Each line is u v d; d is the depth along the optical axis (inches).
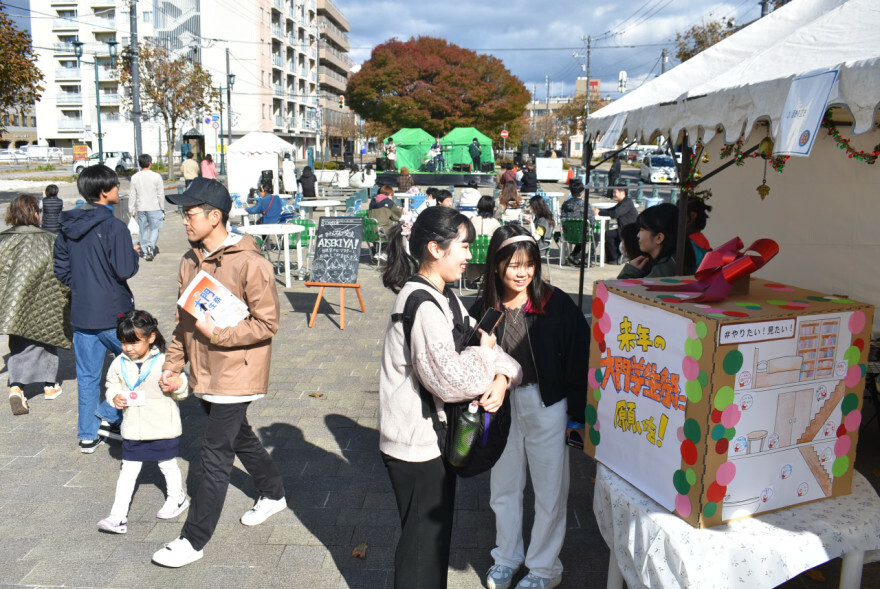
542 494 113.8
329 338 276.4
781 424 86.4
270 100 2374.5
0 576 121.3
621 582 104.0
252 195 626.5
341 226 299.6
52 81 2586.1
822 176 221.8
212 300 118.0
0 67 716.0
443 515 96.0
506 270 107.9
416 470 94.4
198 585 119.5
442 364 87.0
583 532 136.9
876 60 78.4
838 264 224.2
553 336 109.6
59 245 165.8
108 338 167.6
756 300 91.3
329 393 214.4
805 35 110.2
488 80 1707.7
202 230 121.3
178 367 131.7
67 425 189.6
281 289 372.8
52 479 158.9
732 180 244.2
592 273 416.8
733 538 83.3
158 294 349.7
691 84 143.5
